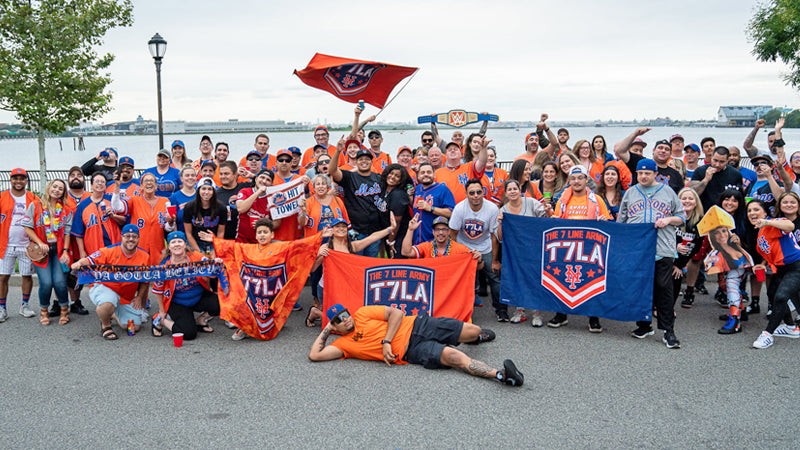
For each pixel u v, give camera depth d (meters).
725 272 7.38
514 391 5.15
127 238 6.75
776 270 6.70
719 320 7.41
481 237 7.42
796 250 6.50
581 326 7.21
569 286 6.94
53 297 9.00
